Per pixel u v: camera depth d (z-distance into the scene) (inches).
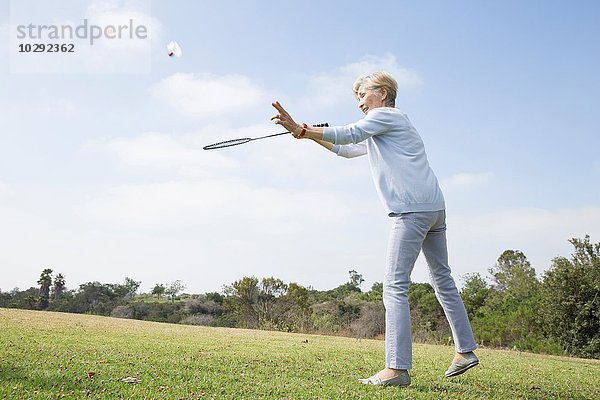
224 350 204.1
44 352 157.0
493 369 187.5
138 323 430.6
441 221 137.3
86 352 164.4
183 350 192.2
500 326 664.4
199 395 101.7
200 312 877.8
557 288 603.8
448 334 617.0
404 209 131.3
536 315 633.6
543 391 135.6
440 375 152.2
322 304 849.5
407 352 126.9
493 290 942.4
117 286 928.9
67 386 103.7
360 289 1018.1
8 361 132.2
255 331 438.0
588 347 571.2
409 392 116.6
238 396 103.0
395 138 135.2
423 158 136.3
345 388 118.1
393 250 132.0
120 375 120.0
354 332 706.2
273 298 848.9
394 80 143.9
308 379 132.2
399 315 128.5
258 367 151.1
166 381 115.8
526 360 261.0
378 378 127.1
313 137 131.5
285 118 130.0
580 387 150.6
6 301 851.4
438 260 140.4
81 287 898.7
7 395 91.8
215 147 152.0
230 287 860.0
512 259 1234.6
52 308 861.8
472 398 115.1
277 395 106.2
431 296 735.7
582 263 610.5
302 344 270.5
